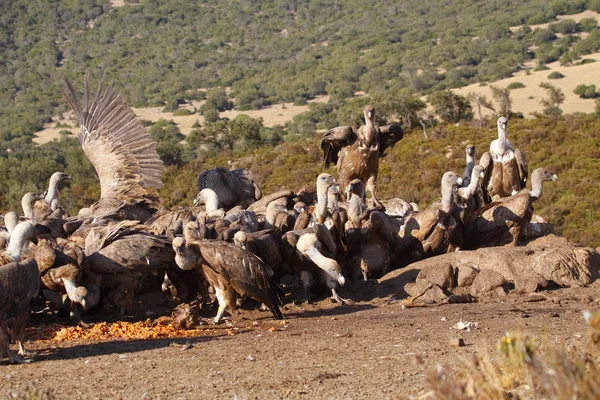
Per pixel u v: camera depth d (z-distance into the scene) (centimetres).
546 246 1750
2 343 1125
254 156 6450
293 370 1066
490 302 1574
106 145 1919
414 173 5603
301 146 6456
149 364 1126
